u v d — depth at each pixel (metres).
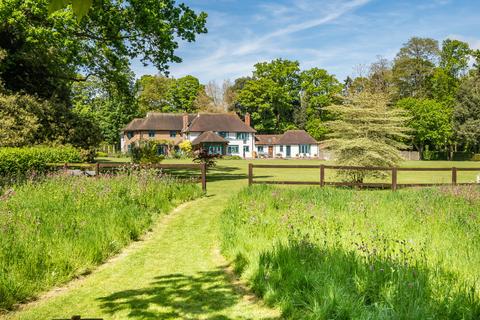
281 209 9.80
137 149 29.67
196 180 16.03
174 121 74.12
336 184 16.28
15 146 19.45
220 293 5.48
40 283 5.73
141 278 6.16
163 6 21.53
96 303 5.21
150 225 9.70
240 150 70.44
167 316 4.77
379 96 18.45
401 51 73.62
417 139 62.31
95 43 22.44
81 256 6.65
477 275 4.89
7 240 6.37
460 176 28.33
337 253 5.68
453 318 3.99
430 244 6.29
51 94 25.89
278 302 4.92
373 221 8.15
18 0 17.73
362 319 3.97
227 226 8.52
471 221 7.97
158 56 22.78
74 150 21.20
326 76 83.69
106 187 11.27
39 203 9.20
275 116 85.50
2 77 23.52
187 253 7.48
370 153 16.84
